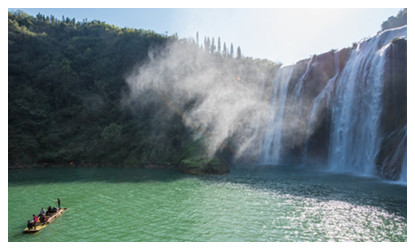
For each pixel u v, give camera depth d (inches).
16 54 2974.9
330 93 1899.6
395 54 1412.4
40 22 4089.6
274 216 829.2
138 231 727.7
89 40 3595.0
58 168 2122.3
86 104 2817.4
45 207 987.9
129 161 2233.0
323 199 1001.5
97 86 2984.7
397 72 1398.9
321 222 767.7
